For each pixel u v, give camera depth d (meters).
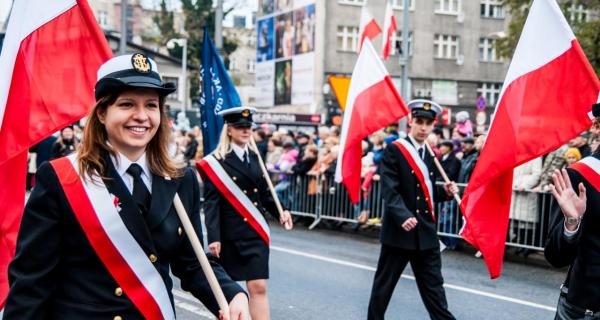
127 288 2.49
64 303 2.47
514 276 8.46
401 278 8.17
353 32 35.44
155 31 53.69
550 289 7.77
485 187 4.91
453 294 7.43
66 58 4.28
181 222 2.66
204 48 7.32
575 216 3.13
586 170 3.27
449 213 10.38
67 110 4.25
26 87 4.23
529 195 9.45
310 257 9.46
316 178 12.65
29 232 2.45
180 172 2.70
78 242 2.46
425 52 35.88
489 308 6.87
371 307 5.54
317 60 35.00
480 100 20.27
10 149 4.19
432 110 5.65
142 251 2.50
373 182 11.65
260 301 5.61
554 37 4.75
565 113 4.68
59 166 2.48
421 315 6.50
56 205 2.45
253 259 5.60
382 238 5.52
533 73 4.80
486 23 36.59
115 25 55.81
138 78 2.50
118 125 2.51
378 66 7.25
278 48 38.16
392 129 14.12
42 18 4.25
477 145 10.26
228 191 5.67
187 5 48.22
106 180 2.49
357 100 7.29
